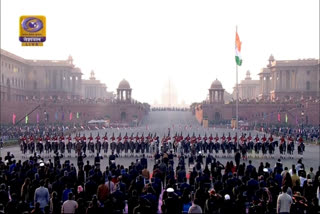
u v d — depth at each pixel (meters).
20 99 141.00
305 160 48.38
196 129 99.31
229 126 108.25
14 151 56.19
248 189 21.61
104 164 43.59
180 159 32.75
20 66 141.88
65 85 154.38
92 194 20.84
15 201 17.14
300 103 120.00
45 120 102.50
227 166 27.09
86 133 87.94
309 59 150.25
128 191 21.78
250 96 199.12
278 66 147.25
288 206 18.27
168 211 17.06
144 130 96.31
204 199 18.83
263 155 50.34
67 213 17.23
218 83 135.38
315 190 22.50
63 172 25.14
